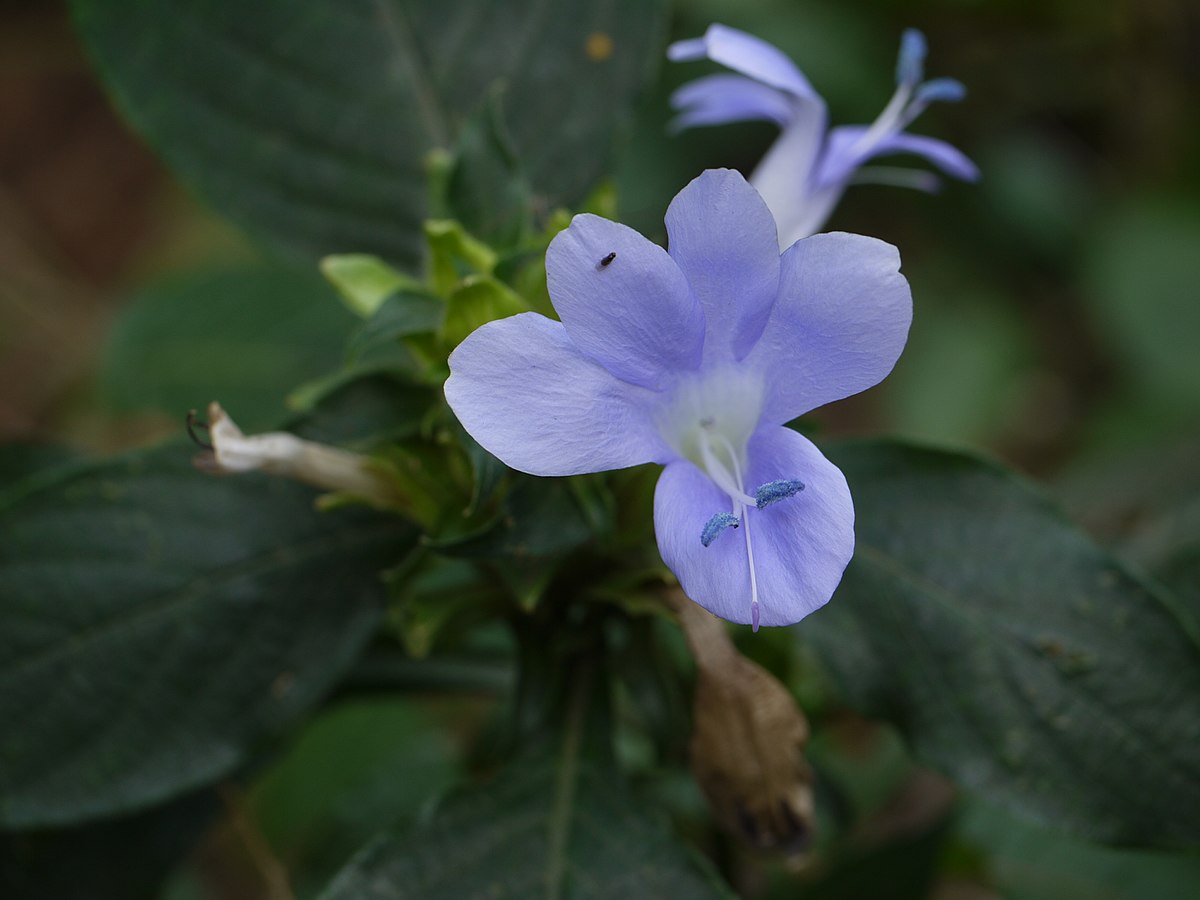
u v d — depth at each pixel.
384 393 0.27
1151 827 0.27
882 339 0.23
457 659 0.31
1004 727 0.28
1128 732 0.27
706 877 0.27
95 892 0.31
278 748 0.31
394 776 0.42
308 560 0.29
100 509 0.28
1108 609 0.28
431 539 0.26
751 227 0.23
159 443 0.28
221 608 0.28
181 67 0.31
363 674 0.31
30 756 0.28
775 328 0.24
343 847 0.41
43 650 0.28
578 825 0.27
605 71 0.31
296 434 0.27
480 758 0.33
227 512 0.28
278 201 0.31
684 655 0.33
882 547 0.28
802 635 0.28
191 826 0.31
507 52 0.31
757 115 0.29
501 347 0.23
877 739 0.42
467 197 0.27
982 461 0.28
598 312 0.23
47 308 0.57
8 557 0.28
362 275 0.27
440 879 0.27
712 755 0.27
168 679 0.28
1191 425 0.54
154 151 0.31
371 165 0.31
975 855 0.37
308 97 0.31
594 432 0.23
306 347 0.40
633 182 0.56
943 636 0.28
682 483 0.23
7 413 0.57
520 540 0.25
